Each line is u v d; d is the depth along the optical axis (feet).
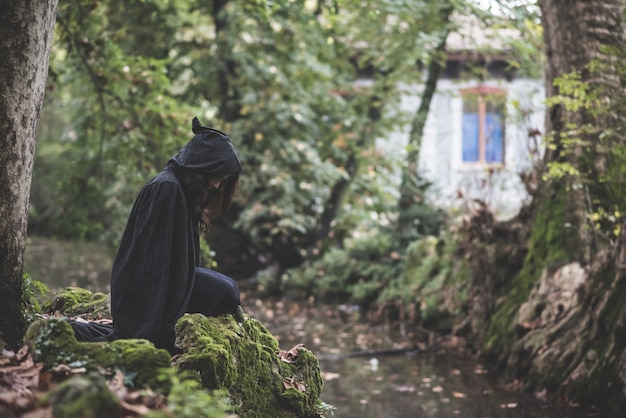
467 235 38.27
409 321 42.96
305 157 54.03
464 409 27.68
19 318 14.58
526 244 35.70
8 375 11.43
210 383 13.00
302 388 15.52
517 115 38.96
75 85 40.68
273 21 52.54
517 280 35.45
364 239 52.54
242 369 14.25
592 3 32.17
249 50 54.49
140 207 13.88
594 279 29.45
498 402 28.58
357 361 35.42
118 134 34.27
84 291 17.89
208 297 14.67
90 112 38.88
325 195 56.08
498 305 35.70
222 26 53.93
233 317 14.94
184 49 55.72
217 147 14.23
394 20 56.18
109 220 38.91
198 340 13.33
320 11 42.75
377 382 31.48
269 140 54.29
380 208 55.47
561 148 33.22
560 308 31.60
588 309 29.45
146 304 13.44
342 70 58.44
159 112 33.76
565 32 32.50
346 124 55.83
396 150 58.65
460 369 33.71
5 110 14.16
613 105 28.63
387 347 38.04
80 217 37.55
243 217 53.62
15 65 14.20
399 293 45.27
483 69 54.13
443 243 44.70
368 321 44.80
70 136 44.01
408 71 53.98
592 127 29.76
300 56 55.01
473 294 39.29
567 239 33.22
